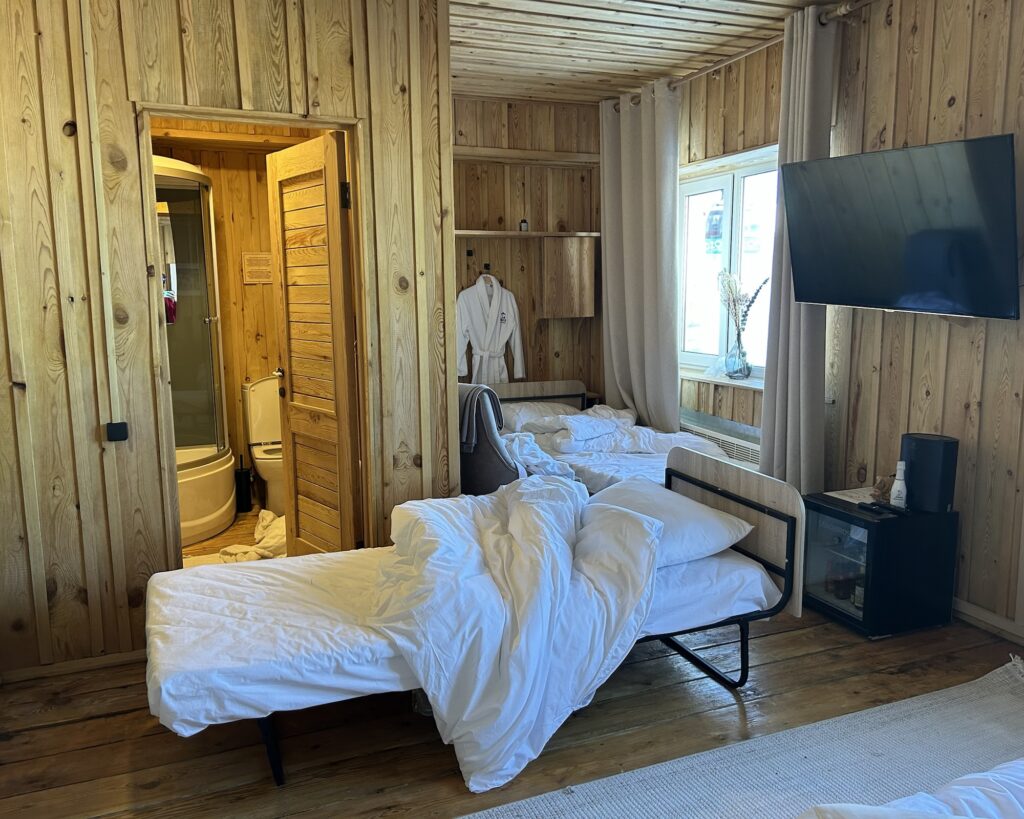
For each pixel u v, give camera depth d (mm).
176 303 4723
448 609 2307
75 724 2697
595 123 5625
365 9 3252
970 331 3287
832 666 3055
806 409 3848
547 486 2898
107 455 3051
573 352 5879
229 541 4688
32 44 2801
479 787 2307
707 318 5340
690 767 2406
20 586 2988
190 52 3002
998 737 2555
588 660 2436
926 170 3051
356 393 3609
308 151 3621
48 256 2895
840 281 3566
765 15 3820
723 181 5035
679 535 2732
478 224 5492
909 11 3434
